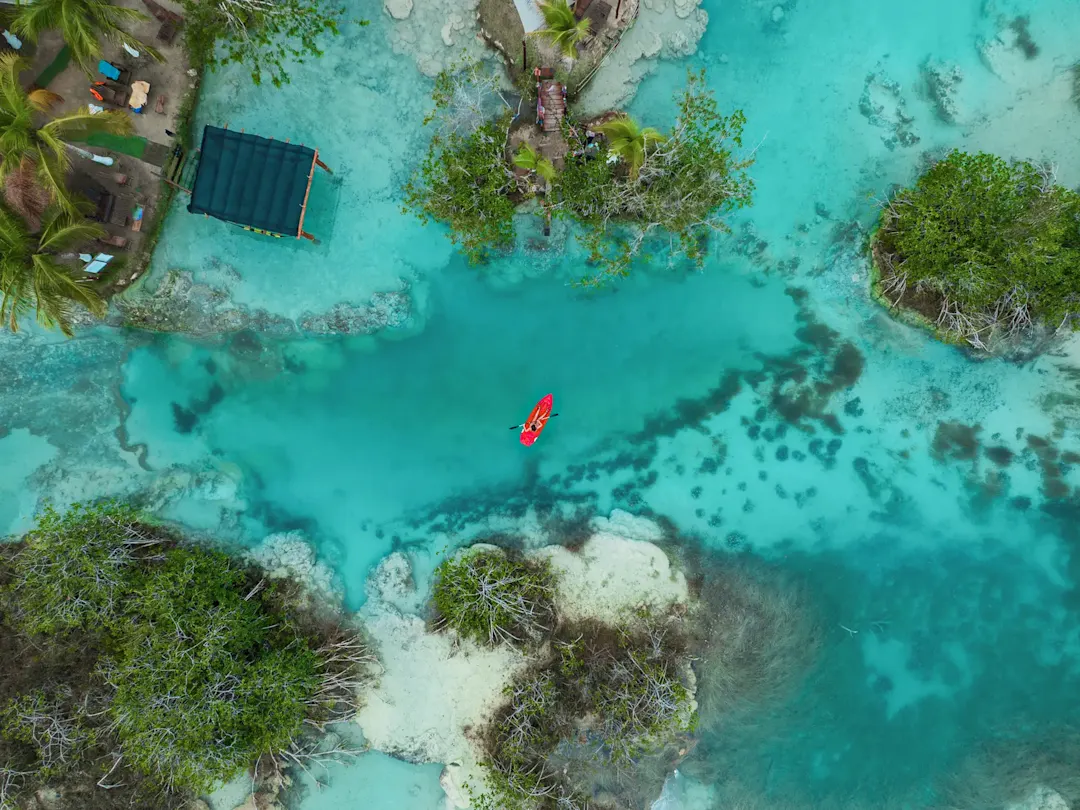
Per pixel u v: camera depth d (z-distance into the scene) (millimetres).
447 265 22984
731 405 23391
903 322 22672
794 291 23031
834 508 23391
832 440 23312
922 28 22438
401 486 23641
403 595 22953
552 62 21641
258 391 23422
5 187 18969
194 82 21828
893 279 21859
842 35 22562
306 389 23438
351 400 23516
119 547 20984
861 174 22594
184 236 22359
